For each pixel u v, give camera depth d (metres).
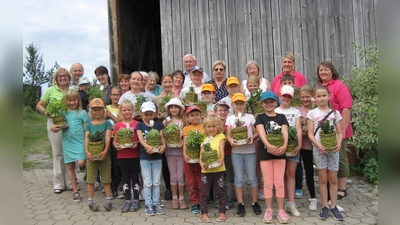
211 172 4.31
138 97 5.18
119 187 5.36
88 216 4.46
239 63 7.52
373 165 5.79
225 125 4.69
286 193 4.78
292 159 4.34
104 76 5.96
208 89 4.98
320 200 4.95
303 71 7.24
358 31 6.97
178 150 4.71
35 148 10.02
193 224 4.13
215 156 4.12
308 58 7.22
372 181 5.80
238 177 4.46
